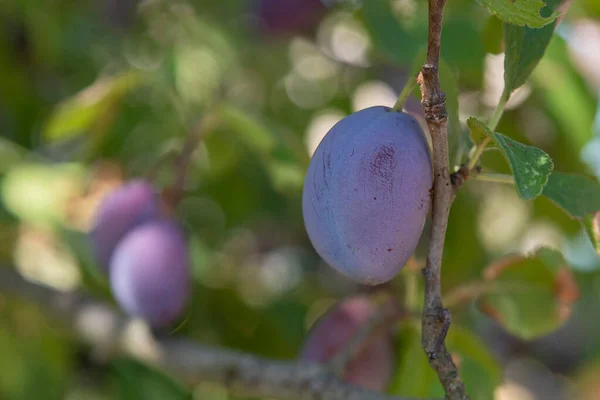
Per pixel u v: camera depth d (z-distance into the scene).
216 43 0.80
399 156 0.52
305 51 0.88
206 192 0.81
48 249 0.77
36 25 0.83
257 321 0.79
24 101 0.86
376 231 0.51
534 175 0.50
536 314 0.62
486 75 0.71
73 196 0.73
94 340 0.69
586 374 1.40
